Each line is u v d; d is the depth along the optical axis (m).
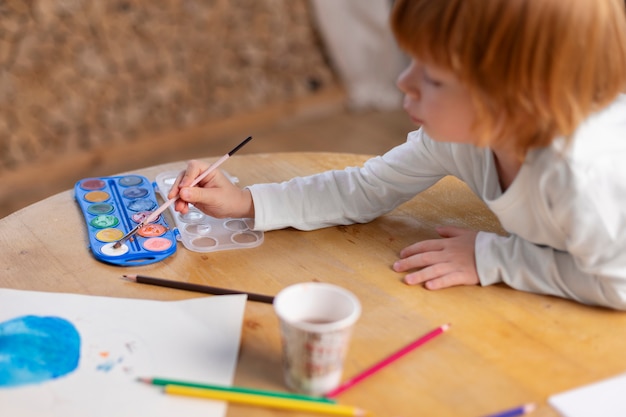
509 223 0.96
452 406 0.74
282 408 0.73
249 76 2.98
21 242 1.02
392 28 0.85
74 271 0.95
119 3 2.58
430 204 1.16
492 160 0.96
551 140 0.87
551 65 0.80
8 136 2.46
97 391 0.75
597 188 0.86
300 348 0.72
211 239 1.04
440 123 0.87
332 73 3.19
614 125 0.91
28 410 0.72
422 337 0.84
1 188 2.43
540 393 0.76
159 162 2.69
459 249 0.99
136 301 0.89
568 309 0.91
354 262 1.00
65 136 2.59
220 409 0.73
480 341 0.84
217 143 2.83
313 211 1.08
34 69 2.46
